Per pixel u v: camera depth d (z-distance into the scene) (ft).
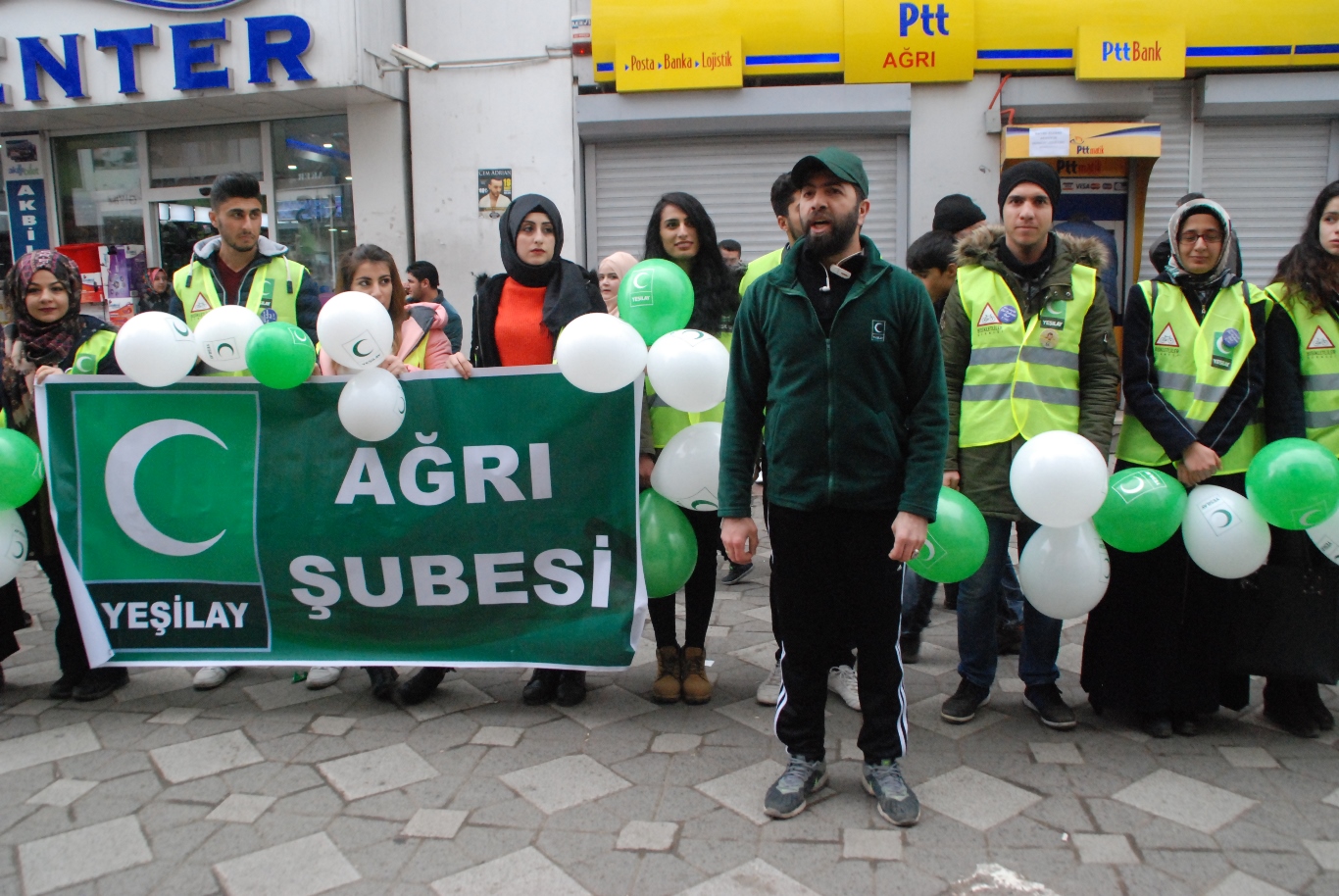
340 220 27.55
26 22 25.54
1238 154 26.43
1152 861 7.34
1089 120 25.86
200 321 10.99
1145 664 9.57
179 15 24.88
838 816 8.09
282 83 24.66
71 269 11.16
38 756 9.46
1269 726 9.90
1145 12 24.97
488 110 26.48
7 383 11.16
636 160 27.17
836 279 7.82
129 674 11.80
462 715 10.39
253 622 10.93
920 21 25.13
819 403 7.77
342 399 10.12
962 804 8.27
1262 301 9.52
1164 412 9.34
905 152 26.43
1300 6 24.84
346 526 10.63
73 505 10.87
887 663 8.18
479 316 10.84
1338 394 9.62
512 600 10.50
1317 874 7.13
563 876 7.23
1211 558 8.91
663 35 25.50
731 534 8.30
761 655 12.26
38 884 7.27
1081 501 8.48
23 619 11.51
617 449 10.14
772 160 26.89
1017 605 12.42
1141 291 9.78
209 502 10.82
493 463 10.35
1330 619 9.18
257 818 8.18
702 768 9.02
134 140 28.35
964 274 10.01
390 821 8.09
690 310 10.13
